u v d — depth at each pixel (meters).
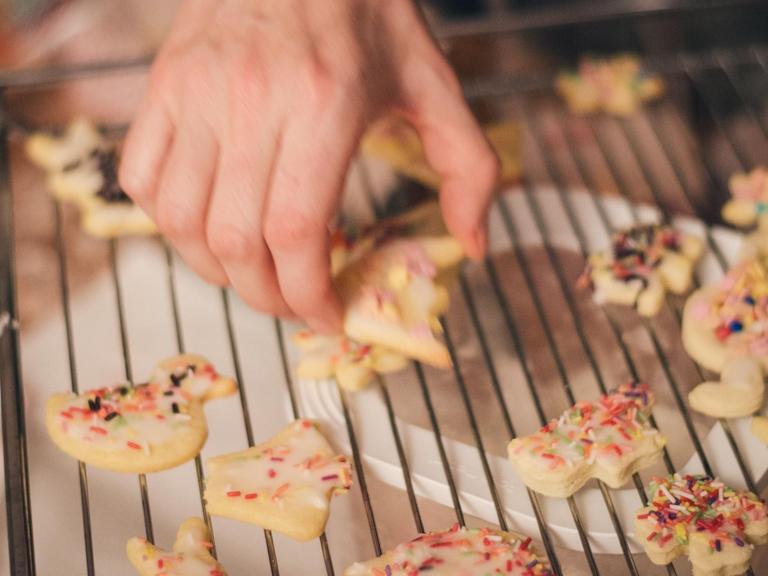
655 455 0.64
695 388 0.66
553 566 0.61
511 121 0.84
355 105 0.61
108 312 0.73
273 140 0.61
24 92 0.83
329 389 0.67
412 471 0.65
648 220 0.74
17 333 0.68
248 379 0.69
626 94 0.83
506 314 0.70
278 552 0.64
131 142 0.63
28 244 0.76
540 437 0.64
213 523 0.65
